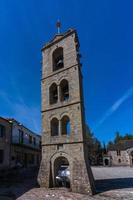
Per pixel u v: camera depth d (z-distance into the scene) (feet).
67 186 68.95
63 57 81.20
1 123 100.58
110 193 58.54
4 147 101.45
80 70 76.33
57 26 87.81
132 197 53.16
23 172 110.83
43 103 81.15
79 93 70.23
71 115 70.13
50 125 75.92
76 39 79.61
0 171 93.15
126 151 264.31
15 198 51.06
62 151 68.85
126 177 101.14
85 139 67.46
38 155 164.14
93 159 272.31
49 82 82.33
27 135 139.44
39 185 69.51
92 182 60.90
